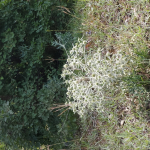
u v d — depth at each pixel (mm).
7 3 2910
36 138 2988
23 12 3139
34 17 3125
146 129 1874
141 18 1975
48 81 3178
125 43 2020
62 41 3113
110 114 2311
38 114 2930
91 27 2707
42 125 3002
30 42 3199
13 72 2980
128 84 1745
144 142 1832
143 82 1718
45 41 3137
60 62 3418
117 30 2188
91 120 2643
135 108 1979
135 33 1947
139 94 1743
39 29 3068
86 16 2877
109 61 1681
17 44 3033
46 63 3326
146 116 1869
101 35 2514
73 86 1892
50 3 3174
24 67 3045
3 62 2900
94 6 2738
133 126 1995
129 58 1704
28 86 3016
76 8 3254
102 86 1732
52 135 3033
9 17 2930
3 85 2879
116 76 1665
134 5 2074
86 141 2736
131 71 1763
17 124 2758
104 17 2549
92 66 1750
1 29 2961
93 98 1817
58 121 3035
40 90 2943
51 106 2891
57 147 2963
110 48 2365
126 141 2043
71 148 2811
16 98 2875
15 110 2857
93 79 1805
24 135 2850
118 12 2338
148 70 1764
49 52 3410
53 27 3447
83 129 2818
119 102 2133
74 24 3238
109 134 2320
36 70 3180
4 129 2635
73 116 2918
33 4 3145
